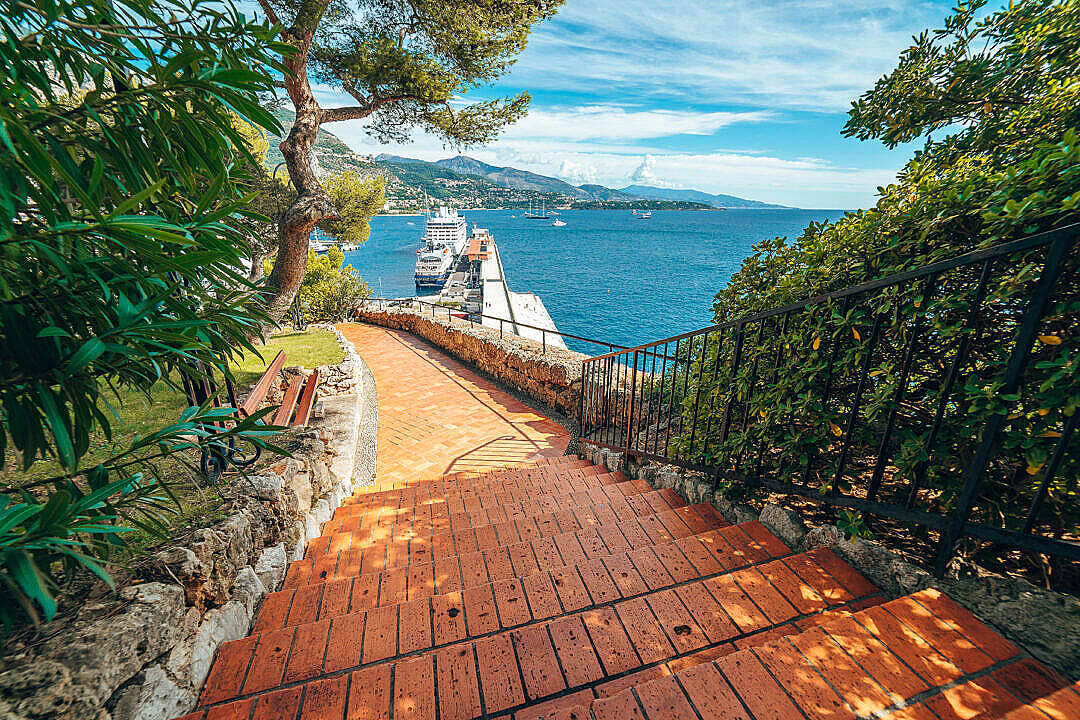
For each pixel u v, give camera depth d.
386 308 13.41
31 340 1.10
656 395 5.51
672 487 3.23
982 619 1.47
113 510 1.33
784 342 2.27
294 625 1.94
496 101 7.48
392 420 6.50
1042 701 1.12
